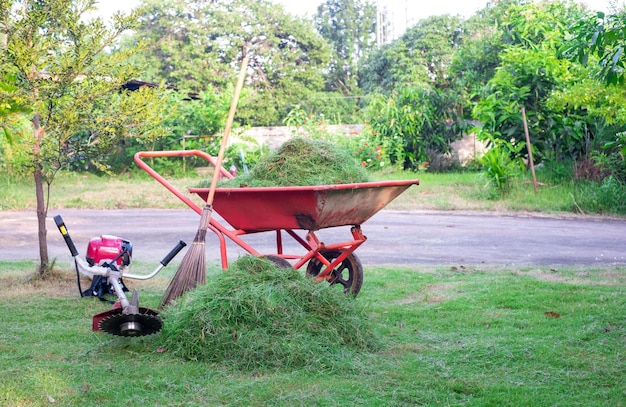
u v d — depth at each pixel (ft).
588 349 16.56
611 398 13.41
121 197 52.26
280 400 13.09
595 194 48.49
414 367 15.20
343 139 68.33
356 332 16.62
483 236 37.40
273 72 140.67
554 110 55.98
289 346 15.33
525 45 66.54
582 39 21.85
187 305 16.56
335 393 13.48
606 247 34.40
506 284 24.18
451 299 21.95
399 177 63.26
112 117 23.26
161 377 14.35
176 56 131.64
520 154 58.49
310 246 19.84
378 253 31.94
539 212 47.62
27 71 22.26
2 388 13.51
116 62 23.77
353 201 19.62
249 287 16.62
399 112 69.82
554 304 21.25
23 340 17.13
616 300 21.74
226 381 14.16
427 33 143.23
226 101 71.67
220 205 19.94
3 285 23.63
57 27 23.24
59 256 30.60
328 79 175.52
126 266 22.68
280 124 136.77
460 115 71.72
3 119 22.68
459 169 71.92
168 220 42.98
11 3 22.17
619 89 38.65
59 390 13.50
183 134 69.77
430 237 36.88
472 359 15.75
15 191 53.52
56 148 23.71
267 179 19.89
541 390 13.82
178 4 136.15
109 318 15.83
